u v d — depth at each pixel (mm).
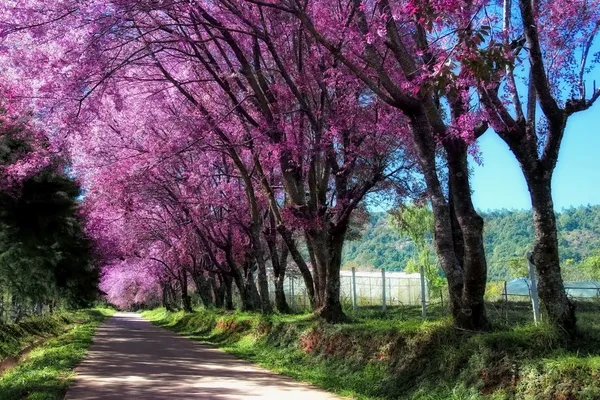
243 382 10320
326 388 9555
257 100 15219
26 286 24781
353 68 9508
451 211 10969
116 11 12539
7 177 16016
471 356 8109
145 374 11453
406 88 8812
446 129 9070
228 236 27484
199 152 20828
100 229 31281
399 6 9852
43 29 12586
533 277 9633
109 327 35812
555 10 8930
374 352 10742
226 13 14242
